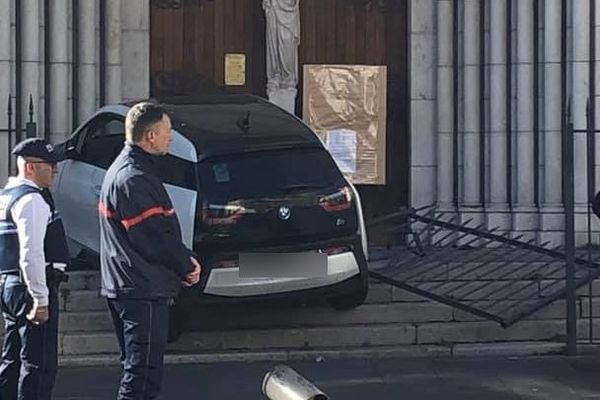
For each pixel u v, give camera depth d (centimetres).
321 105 1886
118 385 1259
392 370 1314
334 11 1892
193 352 1367
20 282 1009
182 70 1872
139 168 957
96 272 1460
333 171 1333
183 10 1870
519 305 1432
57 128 1723
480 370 1312
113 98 1777
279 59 1855
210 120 1362
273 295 1282
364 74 1891
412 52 1861
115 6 1772
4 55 1677
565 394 1209
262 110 1409
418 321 1432
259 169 1296
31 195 995
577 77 1711
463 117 1816
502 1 1780
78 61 1745
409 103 1875
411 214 1638
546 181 1741
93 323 1402
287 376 723
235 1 1883
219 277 1262
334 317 1418
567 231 1373
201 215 1259
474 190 1803
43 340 1018
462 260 1555
